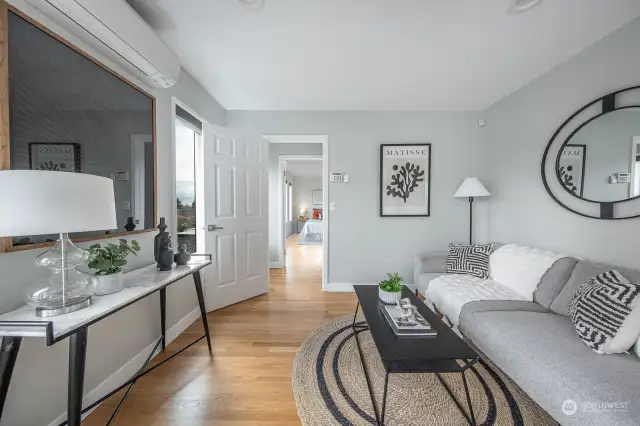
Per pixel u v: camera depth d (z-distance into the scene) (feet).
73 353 3.14
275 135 11.27
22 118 3.55
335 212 11.40
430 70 7.84
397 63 7.47
